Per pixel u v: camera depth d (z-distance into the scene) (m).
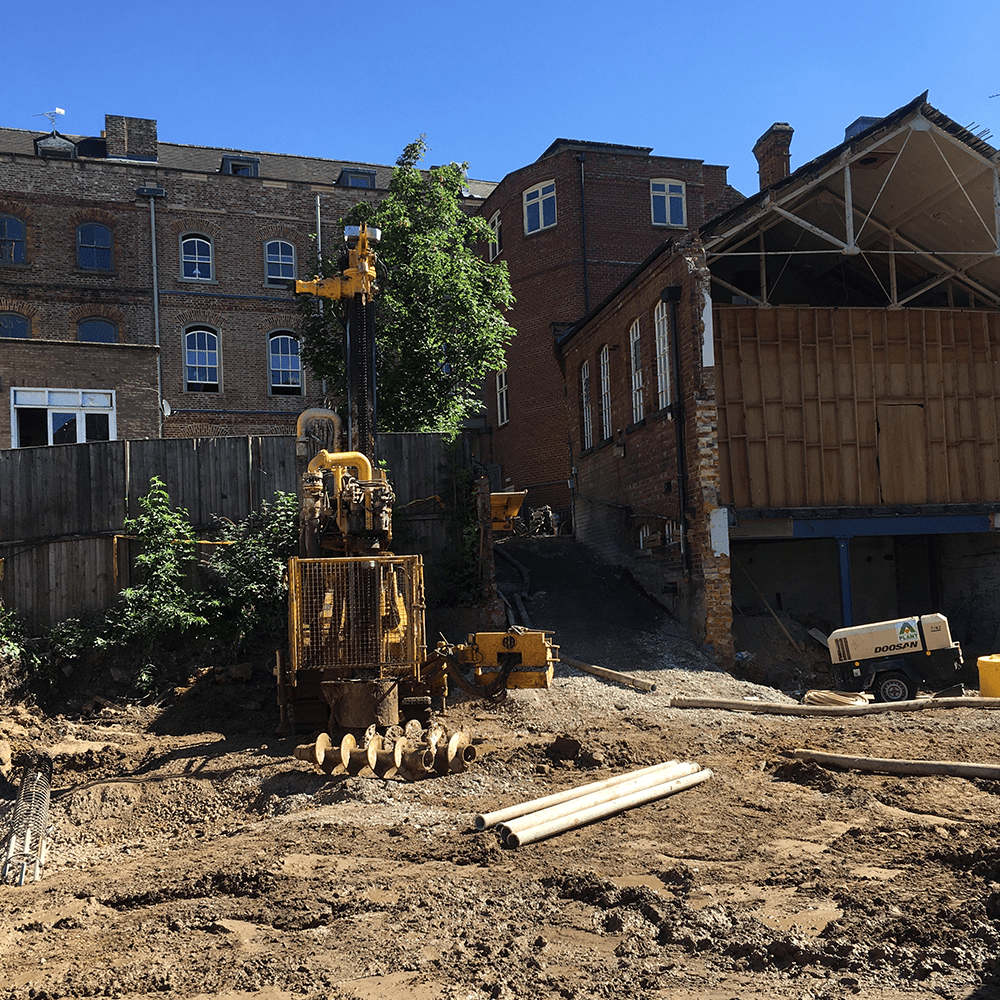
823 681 17.03
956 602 21.42
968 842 6.52
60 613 15.53
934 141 17.31
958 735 10.60
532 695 13.61
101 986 4.77
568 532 28.16
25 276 30.39
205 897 6.30
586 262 30.67
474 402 23.33
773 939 4.99
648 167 31.83
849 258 21.28
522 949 5.05
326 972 4.86
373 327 12.54
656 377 19.47
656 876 6.29
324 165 38.44
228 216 32.81
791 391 18.66
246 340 32.59
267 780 9.50
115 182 31.62
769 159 27.42
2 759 11.02
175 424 31.39
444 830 7.58
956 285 20.56
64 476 15.86
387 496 10.92
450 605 15.98
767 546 22.38
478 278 23.08
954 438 19.50
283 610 15.30
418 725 10.37
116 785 9.52
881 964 4.62
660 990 4.49
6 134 34.69
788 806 7.95
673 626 17.78
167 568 15.13
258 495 16.27
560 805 7.81
